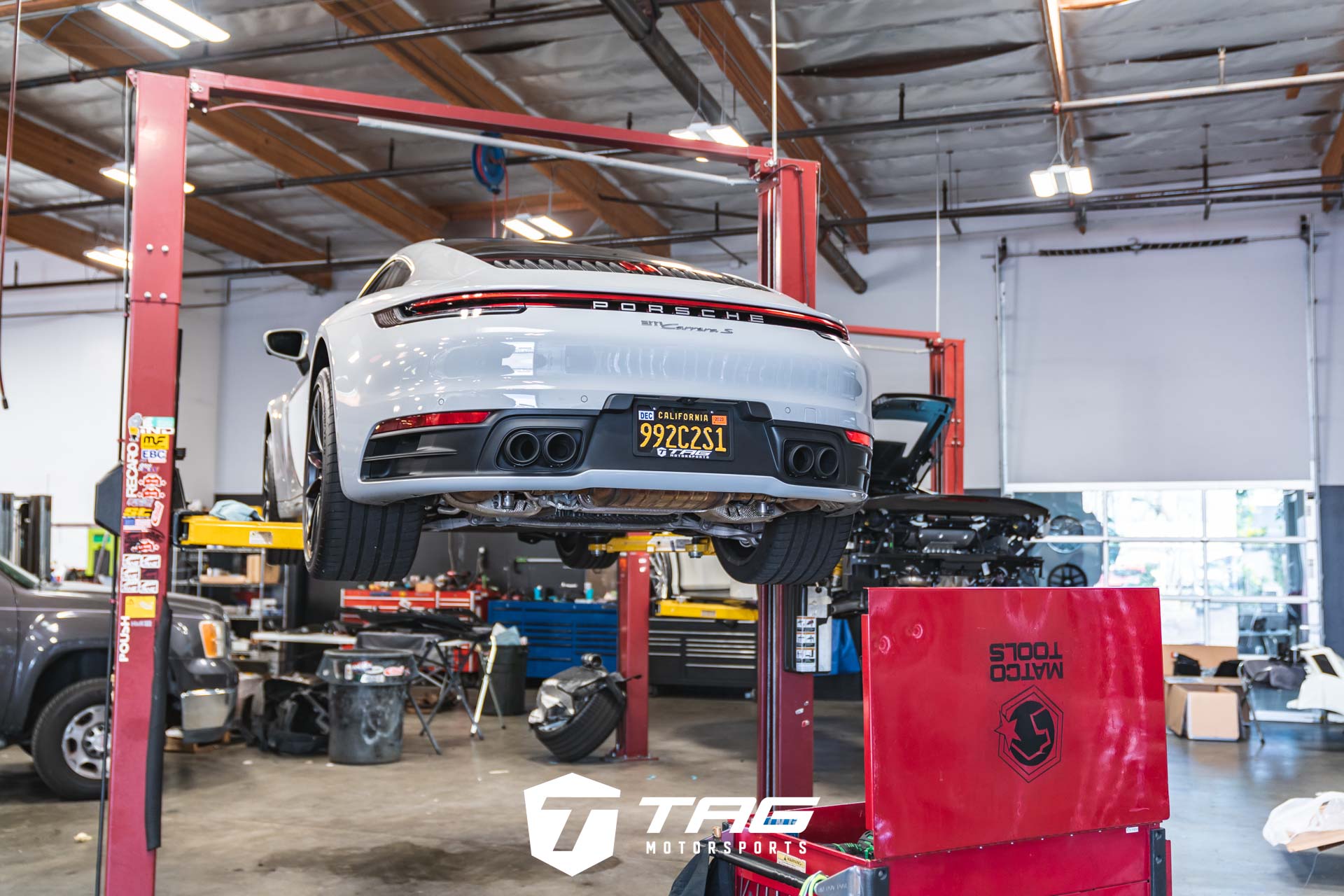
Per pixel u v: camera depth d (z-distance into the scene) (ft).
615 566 41.19
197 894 13.57
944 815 8.29
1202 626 37.14
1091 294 40.19
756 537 13.58
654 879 14.39
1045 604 9.08
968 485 40.70
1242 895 13.92
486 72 31.83
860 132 33.88
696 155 14.98
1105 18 28.27
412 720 31.04
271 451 18.54
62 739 18.83
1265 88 27.61
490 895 13.64
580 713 23.40
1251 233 38.68
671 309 10.61
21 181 42.19
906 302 42.60
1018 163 38.47
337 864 15.05
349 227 47.34
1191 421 38.63
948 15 28.25
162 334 11.28
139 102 11.57
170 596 21.25
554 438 9.90
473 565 45.73
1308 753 26.53
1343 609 36.09
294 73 32.32
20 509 28.19
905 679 8.23
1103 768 9.28
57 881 13.92
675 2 25.27
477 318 10.07
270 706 25.66
